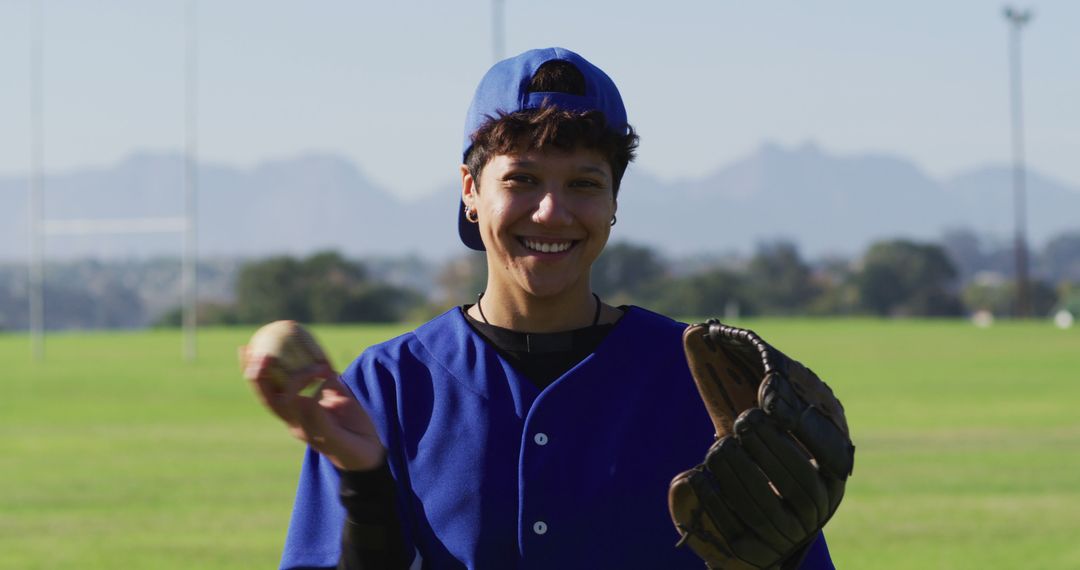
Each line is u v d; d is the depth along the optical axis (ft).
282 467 37.50
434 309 210.79
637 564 7.22
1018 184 190.70
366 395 7.57
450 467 7.30
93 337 149.59
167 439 45.24
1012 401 58.18
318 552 7.36
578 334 7.58
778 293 257.96
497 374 7.45
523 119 7.13
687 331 6.75
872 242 261.65
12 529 27.35
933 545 24.84
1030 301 248.52
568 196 7.26
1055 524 27.20
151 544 25.61
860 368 80.48
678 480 6.39
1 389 68.95
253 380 5.79
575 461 7.25
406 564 6.62
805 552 6.68
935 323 168.25
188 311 101.86
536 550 7.16
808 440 6.34
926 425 48.03
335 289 208.54
